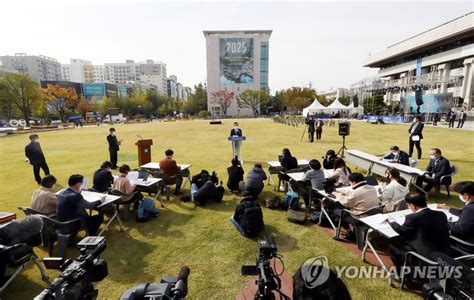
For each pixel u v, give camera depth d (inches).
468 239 114.0
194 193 223.9
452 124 932.0
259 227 165.8
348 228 167.8
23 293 118.0
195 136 778.8
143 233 173.2
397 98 1910.7
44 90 2089.1
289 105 2783.0
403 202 159.6
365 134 755.4
